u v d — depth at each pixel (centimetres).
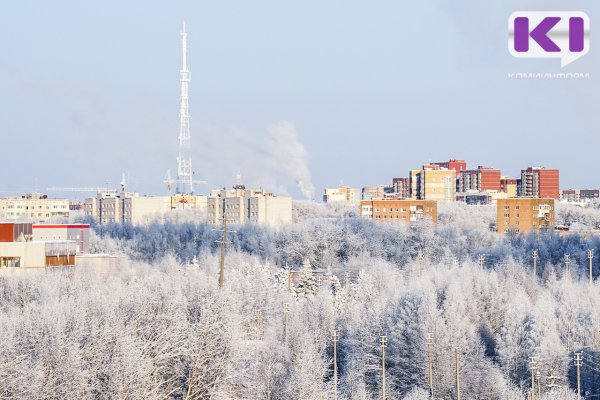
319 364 12631
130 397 9412
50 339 9656
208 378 10638
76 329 10081
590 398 14912
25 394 8831
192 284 15550
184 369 10719
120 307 12569
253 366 11406
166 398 10394
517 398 13750
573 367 15688
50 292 15225
